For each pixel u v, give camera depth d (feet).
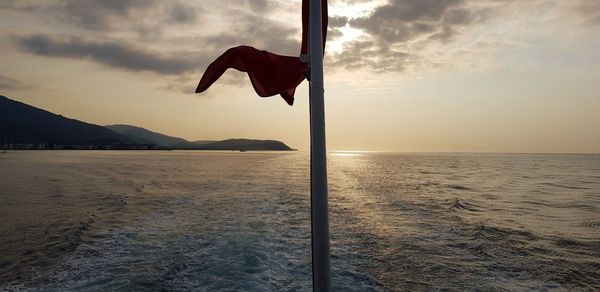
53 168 174.60
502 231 41.68
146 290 23.38
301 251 31.50
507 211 57.47
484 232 40.42
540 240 37.86
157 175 131.34
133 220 46.62
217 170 164.66
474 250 33.42
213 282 24.50
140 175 131.34
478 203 66.13
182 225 42.91
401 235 38.45
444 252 32.58
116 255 30.91
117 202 63.36
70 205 60.54
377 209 55.62
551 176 149.38
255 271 26.50
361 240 36.27
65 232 40.14
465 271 27.81
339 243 35.04
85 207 58.29
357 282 25.30
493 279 26.32
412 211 53.98
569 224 47.14
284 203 59.93
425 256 31.22
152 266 27.81
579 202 69.15
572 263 30.17
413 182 108.17
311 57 6.75
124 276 25.79
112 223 44.91
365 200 66.03
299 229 40.22
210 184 95.35
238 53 7.45
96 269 27.40
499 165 260.42
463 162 317.22
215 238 36.14
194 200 64.54
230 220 45.50
